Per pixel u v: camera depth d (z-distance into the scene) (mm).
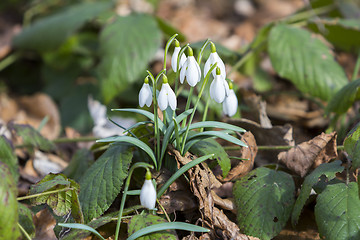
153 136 730
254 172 732
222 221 693
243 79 1245
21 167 906
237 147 794
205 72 664
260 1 1910
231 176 736
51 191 669
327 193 686
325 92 893
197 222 691
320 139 746
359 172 692
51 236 741
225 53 919
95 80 1289
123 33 978
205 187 697
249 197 711
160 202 701
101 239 668
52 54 1308
